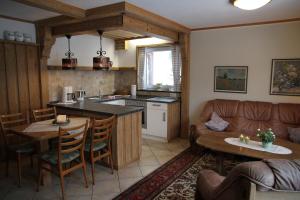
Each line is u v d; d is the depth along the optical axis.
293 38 3.87
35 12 3.40
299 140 3.37
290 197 1.28
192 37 4.85
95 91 5.51
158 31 3.95
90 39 5.25
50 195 2.68
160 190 2.78
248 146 2.92
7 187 2.86
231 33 4.42
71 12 2.97
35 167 3.49
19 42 3.81
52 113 3.94
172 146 4.47
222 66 4.58
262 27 4.11
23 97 3.97
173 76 5.30
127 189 2.80
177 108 5.01
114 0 2.77
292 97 3.98
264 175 1.22
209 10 3.28
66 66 3.69
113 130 3.30
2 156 3.73
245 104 4.23
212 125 4.06
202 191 1.87
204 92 4.84
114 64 5.96
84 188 2.83
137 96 5.61
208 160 3.71
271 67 4.11
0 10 3.30
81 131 2.84
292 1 2.88
